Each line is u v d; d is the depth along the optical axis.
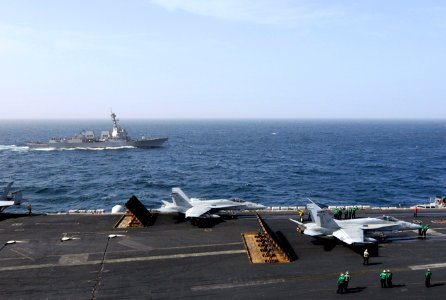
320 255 45.97
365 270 41.94
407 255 46.38
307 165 167.00
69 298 35.28
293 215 63.84
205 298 35.53
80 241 49.69
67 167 158.38
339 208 67.69
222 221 60.12
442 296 36.44
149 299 35.31
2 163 168.00
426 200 103.44
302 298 35.75
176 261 43.62
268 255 45.34
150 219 60.03
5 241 49.41
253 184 124.00
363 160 183.50
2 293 36.00
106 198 105.38
